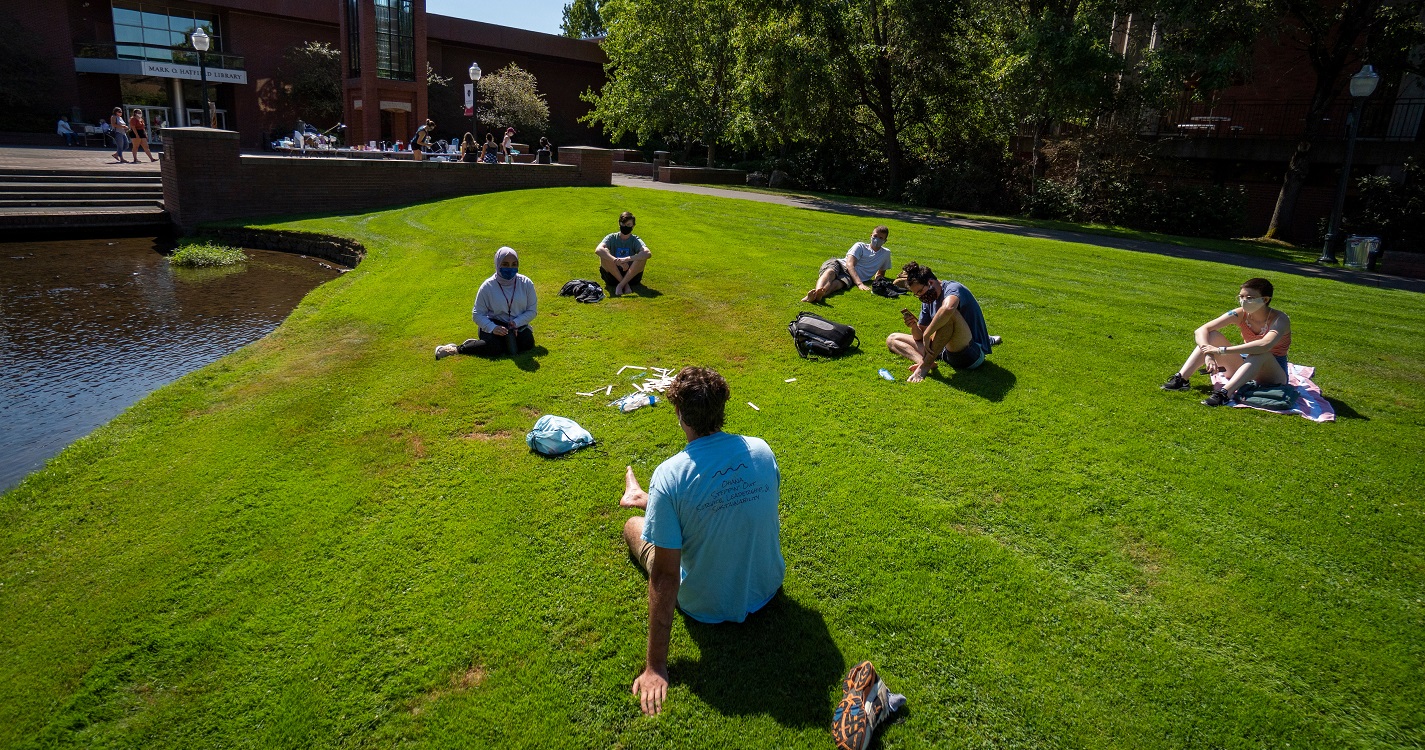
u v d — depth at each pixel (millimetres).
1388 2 21281
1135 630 3736
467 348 7527
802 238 14805
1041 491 4949
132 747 3131
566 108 51094
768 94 27219
